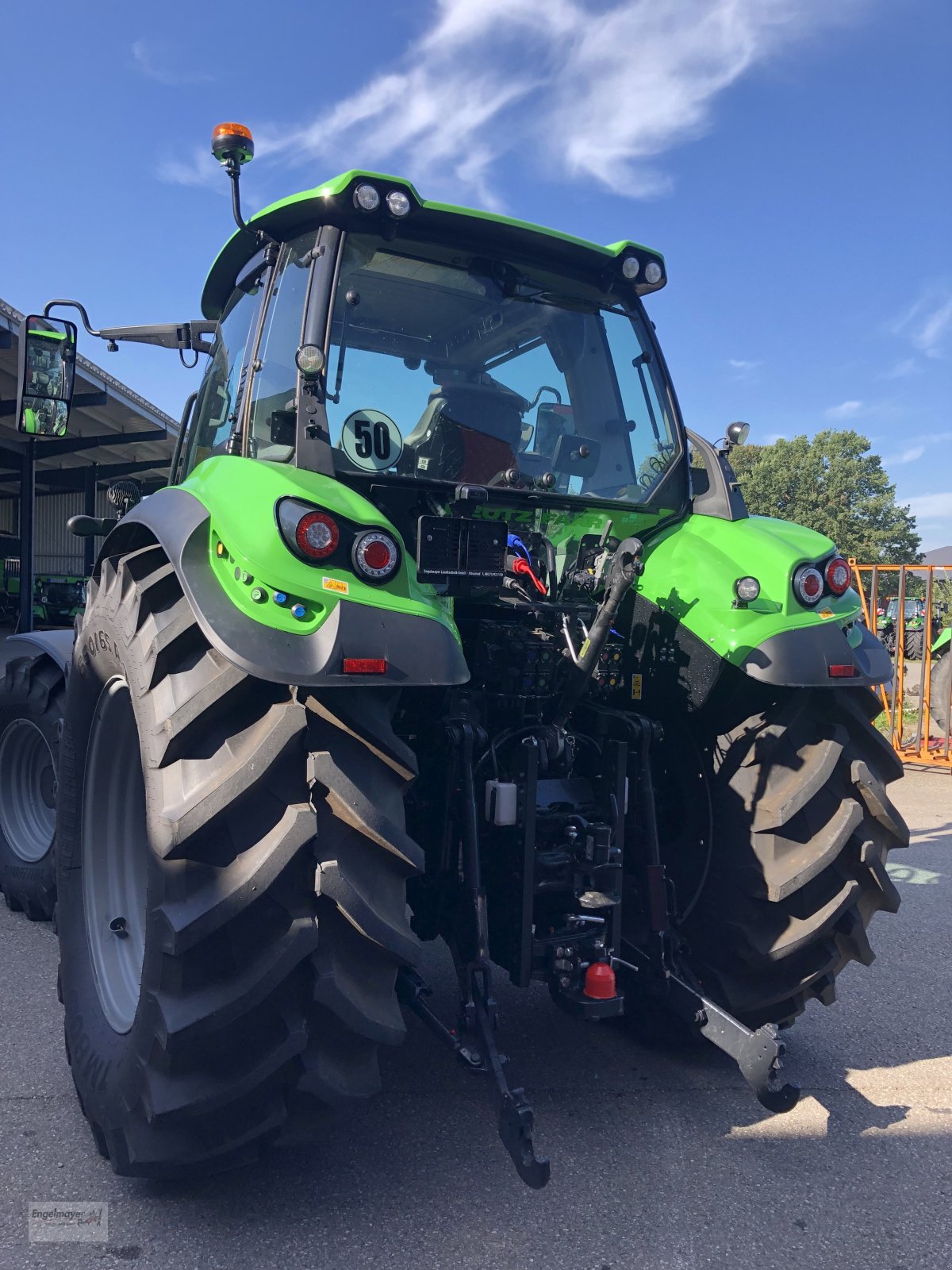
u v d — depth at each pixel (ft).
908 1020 10.51
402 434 8.07
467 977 7.05
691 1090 8.73
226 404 8.96
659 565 8.87
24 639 12.19
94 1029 7.59
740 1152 7.69
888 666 8.74
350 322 7.98
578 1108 8.34
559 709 7.92
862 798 8.24
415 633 6.09
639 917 8.41
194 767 6.05
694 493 9.96
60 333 9.68
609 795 8.01
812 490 176.14
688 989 7.83
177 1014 5.89
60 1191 6.88
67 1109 7.99
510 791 7.44
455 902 7.64
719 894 8.66
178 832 5.78
